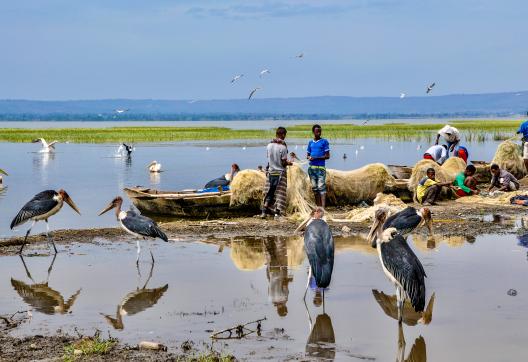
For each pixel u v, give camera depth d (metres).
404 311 12.73
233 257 17.08
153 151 60.12
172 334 11.56
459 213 23.09
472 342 11.14
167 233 20.08
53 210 17.62
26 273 15.52
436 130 99.38
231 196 22.92
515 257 16.72
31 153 57.81
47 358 10.34
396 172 30.41
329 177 24.52
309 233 13.15
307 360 10.39
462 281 14.58
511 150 31.48
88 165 45.50
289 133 94.56
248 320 12.27
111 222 22.66
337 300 13.45
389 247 11.70
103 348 10.62
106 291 14.10
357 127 116.31
